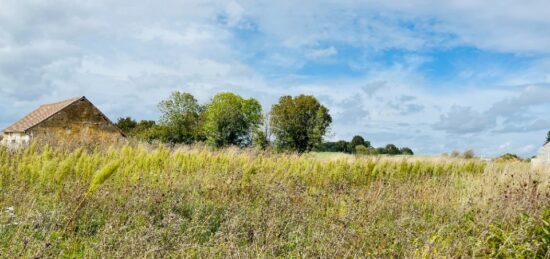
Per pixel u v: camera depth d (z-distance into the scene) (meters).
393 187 14.02
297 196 10.65
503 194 10.51
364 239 7.10
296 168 16.86
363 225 7.99
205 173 13.78
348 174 17.22
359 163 18.80
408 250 6.48
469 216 8.37
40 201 9.12
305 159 18.97
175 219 7.32
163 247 5.95
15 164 13.03
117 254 5.74
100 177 8.45
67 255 6.24
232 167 16.08
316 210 9.73
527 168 20.30
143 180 11.31
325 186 13.91
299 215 8.55
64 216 7.48
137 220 7.83
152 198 9.11
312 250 6.34
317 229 7.73
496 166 21.02
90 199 8.54
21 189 9.17
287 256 6.59
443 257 6.00
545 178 13.62
